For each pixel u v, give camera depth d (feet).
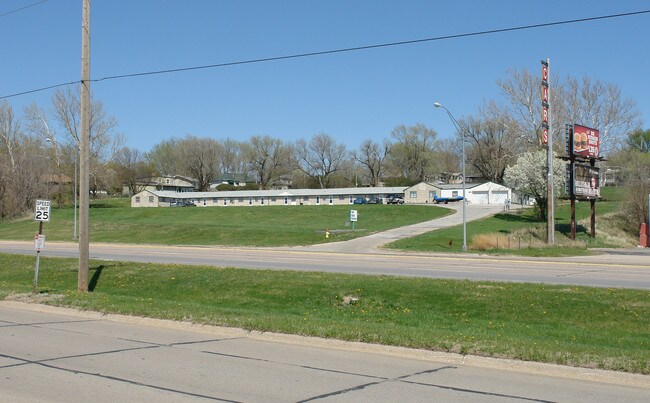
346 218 270.26
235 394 24.71
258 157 504.43
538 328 45.88
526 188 213.25
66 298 53.83
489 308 52.90
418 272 81.15
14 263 98.22
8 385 25.63
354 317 52.54
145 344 35.81
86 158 67.77
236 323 40.75
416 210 281.13
